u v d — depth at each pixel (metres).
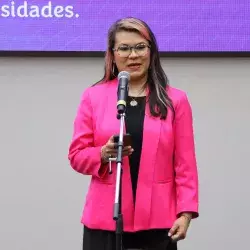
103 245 4.83
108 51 5.15
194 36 7.59
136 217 4.74
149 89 5.04
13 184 7.79
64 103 7.79
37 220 7.78
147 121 4.86
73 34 7.61
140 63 4.96
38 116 7.80
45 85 7.79
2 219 7.77
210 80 7.78
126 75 4.66
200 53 7.61
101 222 4.79
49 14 7.60
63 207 7.79
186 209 4.80
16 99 7.80
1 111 7.80
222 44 7.61
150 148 4.80
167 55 7.63
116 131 4.85
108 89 5.09
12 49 7.60
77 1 7.59
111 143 4.43
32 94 7.80
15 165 7.79
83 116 5.06
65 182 7.79
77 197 7.80
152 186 4.79
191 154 5.00
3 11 7.59
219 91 7.79
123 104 4.43
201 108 7.79
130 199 4.76
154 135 4.82
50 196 7.79
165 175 4.89
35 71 7.79
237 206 7.78
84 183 7.81
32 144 7.79
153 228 4.77
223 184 7.79
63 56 7.70
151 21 7.58
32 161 7.79
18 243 7.76
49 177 7.79
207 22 7.59
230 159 7.79
